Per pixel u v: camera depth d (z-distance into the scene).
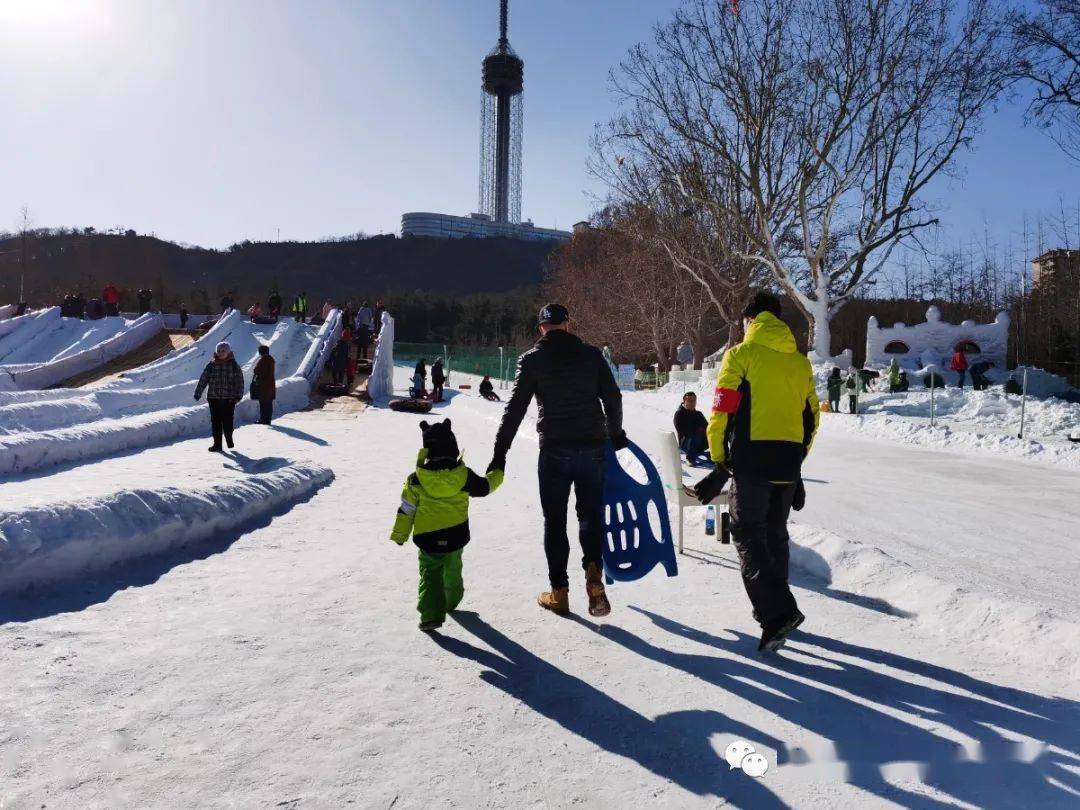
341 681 3.52
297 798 2.51
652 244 44.09
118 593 4.71
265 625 4.27
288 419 20.08
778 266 32.78
